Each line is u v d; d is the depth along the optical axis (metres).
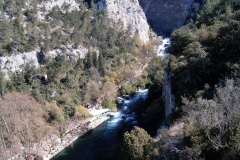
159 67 73.56
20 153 41.72
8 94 47.44
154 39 115.06
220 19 50.72
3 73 52.44
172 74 38.44
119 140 41.84
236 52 30.28
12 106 45.91
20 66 56.88
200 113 20.38
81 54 70.00
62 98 54.78
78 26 75.06
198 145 17.11
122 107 59.56
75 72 62.12
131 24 104.38
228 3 56.22
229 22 36.47
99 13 90.25
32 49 61.00
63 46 66.50
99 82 65.50
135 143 26.84
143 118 47.81
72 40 70.31
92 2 98.31
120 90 67.38
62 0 91.75
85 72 64.81
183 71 32.97
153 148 24.42
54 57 63.88
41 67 59.41
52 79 57.06
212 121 18.00
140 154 25.75
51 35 67.25
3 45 56.50
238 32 30.67
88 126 50.88
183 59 37.16
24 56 58.75
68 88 58.16
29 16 70.00
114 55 78.56
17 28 61.03
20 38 59.66
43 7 79.62
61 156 41.56
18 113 45.94
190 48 37.88
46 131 47.16
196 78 30.95
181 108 27.77
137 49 92.31
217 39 36.47
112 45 80.12
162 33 128.12
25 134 44.31
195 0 116.62
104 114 56.06
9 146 41.81
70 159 40.31
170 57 43.91
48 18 77.00
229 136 15.36
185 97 28.27
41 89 54.31
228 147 14.62
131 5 108.50
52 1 88.00
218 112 18.78
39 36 64.25
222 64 30.39
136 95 66.31
